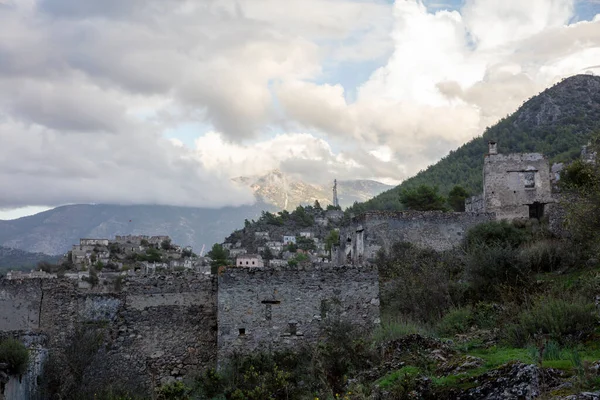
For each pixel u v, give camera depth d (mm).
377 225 44344
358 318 29234
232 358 27812
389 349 24438
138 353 28281
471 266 31656
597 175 30734
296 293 29016
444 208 65500
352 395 20859
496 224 42156
